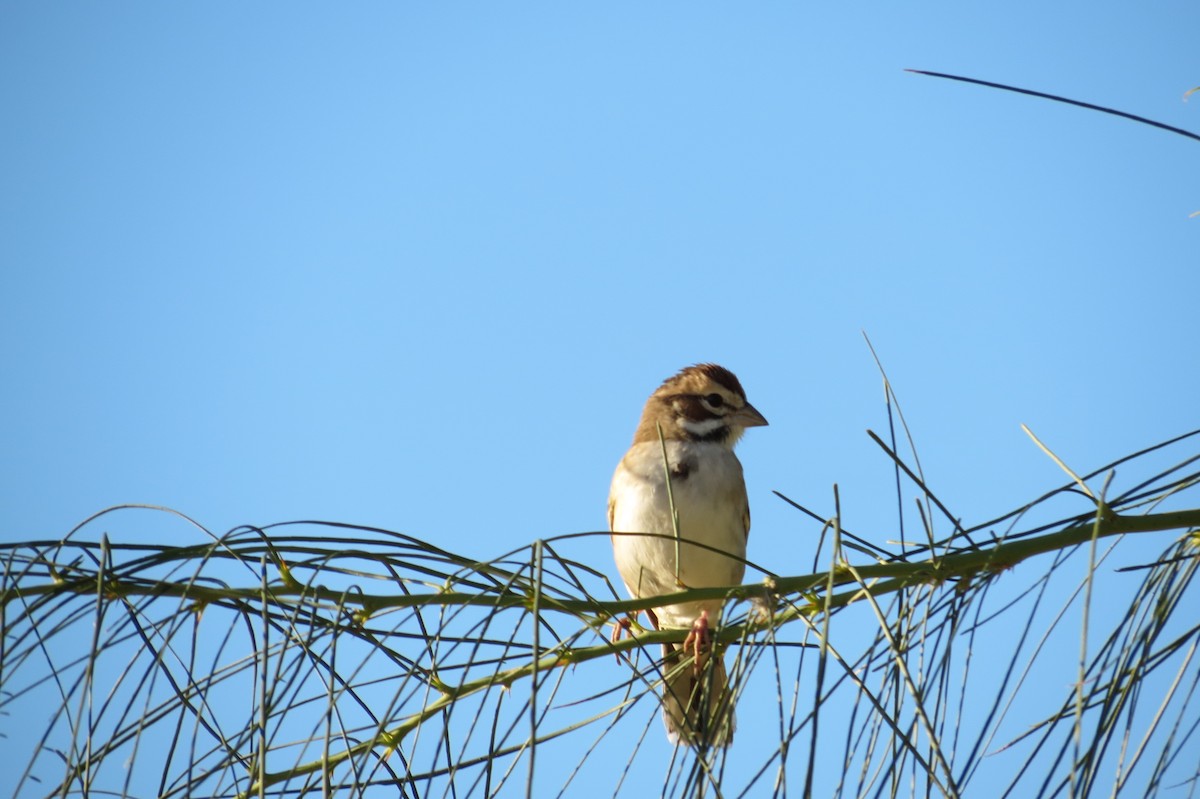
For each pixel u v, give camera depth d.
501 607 6.43
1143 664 5.78
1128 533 6.97
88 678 5.37
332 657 5.93
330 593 6.84
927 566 6.75
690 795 5.61
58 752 5.66
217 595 6.30
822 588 7.18
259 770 5.57
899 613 6.41
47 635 5.66
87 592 6.02
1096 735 5.54
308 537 6.60
